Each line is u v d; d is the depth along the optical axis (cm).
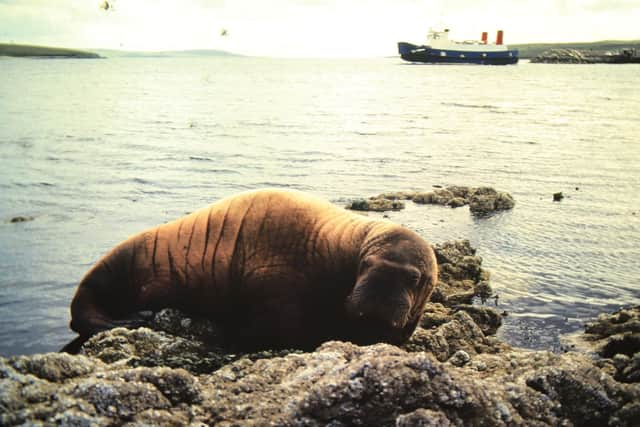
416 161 2155
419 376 407
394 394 399
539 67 16112
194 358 688
